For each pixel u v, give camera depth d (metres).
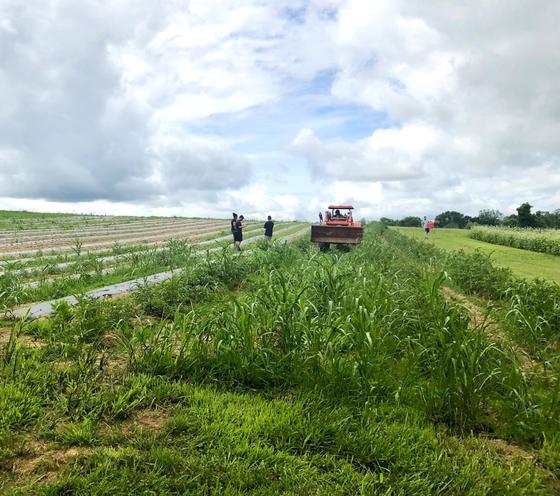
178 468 3.54
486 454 4.06
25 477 3.37
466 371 4.89
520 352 7.20
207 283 10.63
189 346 5.76
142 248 19.28
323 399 4.74
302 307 6.14
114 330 7.17
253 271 13.54
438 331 5.64
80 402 4.41
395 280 10.02
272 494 3.30
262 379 5.25
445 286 13.54
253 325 6.01
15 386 4.61
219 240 26.86
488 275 12.87
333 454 3.88
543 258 23.91
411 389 5.18
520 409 4.73
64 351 5.85
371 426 4.28
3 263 15.23
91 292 10.55
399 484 3.50
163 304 8.68
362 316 5.70
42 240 23.97
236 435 4.00
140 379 5.00
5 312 7.86
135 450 3.72
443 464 3.77
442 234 45.38
